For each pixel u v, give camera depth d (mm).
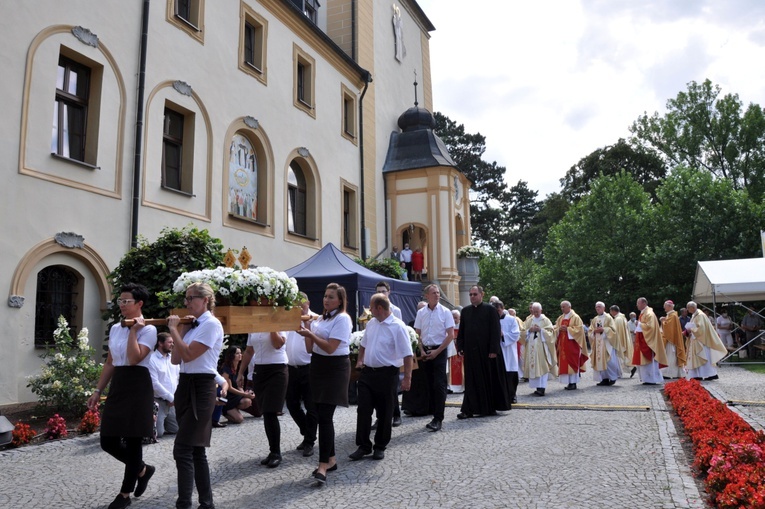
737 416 7000
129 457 4930
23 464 6535
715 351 14625
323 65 20938
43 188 10453
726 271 19953
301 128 19156
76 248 10977
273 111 17656
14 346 9805
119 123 12211
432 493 5125
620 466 5906
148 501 5148
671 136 43031
